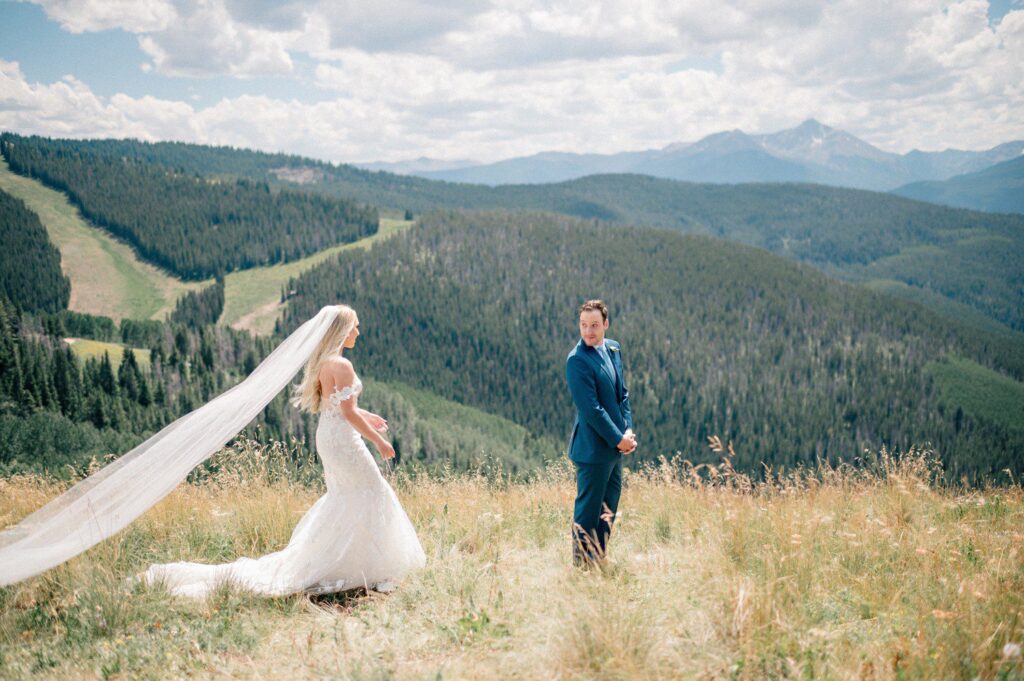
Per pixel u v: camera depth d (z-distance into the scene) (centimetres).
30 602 426
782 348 17788
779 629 327
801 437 13225
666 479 634
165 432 457
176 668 343
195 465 457
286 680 326
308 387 453
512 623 363
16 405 7462
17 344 8725
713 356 17475
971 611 333
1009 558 434
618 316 19525
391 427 10675
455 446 10350
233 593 430
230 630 386
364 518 447
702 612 355
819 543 470
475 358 17938
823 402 14800
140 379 9994
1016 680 285
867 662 299
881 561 446
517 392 16762
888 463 656
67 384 8356
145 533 536
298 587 439
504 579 437
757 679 299
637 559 467
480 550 509
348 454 448
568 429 15925
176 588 440
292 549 472
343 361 445
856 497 616
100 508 441
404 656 342
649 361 16700
